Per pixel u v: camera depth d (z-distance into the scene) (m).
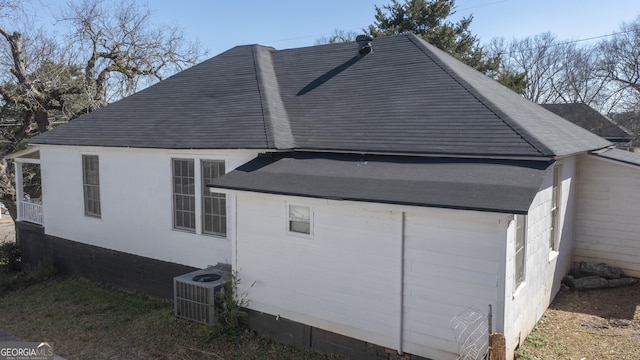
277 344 7.98
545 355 6.88
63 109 22.12
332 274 7.27
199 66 13.86
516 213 5.31
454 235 6.14
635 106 37.81
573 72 47.31
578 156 10.76
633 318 8.30
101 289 12.01
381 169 7.49
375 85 10.44
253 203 8.07
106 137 11.44
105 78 23.11
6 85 23.31
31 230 14.49
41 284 12.76
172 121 11.07
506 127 7.59
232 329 8.41
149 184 10.92
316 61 12.73
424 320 6.46
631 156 11.67
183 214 10.47
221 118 10.36
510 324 6.23
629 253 10.36
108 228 12.01
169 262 10.78
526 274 7.15
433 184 6.45
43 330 9.41
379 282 6.81
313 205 7.37
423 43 11.69
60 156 13.09
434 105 8.91
